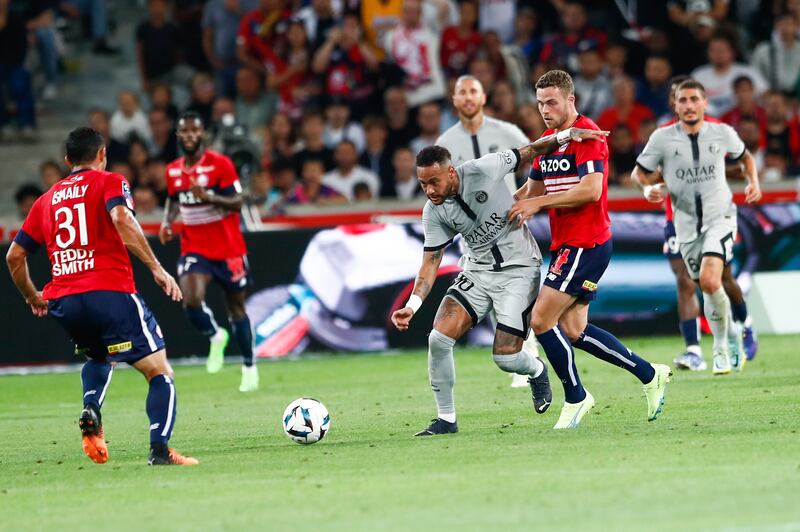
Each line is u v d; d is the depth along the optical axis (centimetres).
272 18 7588
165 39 7994
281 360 5772
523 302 3162
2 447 3397
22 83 7962
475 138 4166
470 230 3116
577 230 3119
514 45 7812
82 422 2833
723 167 4209
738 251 5912
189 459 2870
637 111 6938
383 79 7362
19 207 6869
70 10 8594
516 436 3053
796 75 7488
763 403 3478
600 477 2416
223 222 4734
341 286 5819
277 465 2784
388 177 6906
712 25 7588
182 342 5797
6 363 5791
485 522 2072
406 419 3562
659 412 3238
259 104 7494
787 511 2064
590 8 7812
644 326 5872
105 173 2903
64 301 2875
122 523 2191
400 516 2142
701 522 2009
